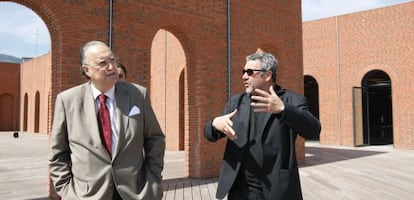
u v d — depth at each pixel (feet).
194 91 29.40
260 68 8.64
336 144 63.21
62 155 8.08
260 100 7.50
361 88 60.90
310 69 67.21
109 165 7.68
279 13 36.91
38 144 63.21
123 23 24.32
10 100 112.37
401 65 56.49
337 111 63.41
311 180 29.53
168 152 47.93
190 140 29.53
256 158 8.48
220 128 8.21
